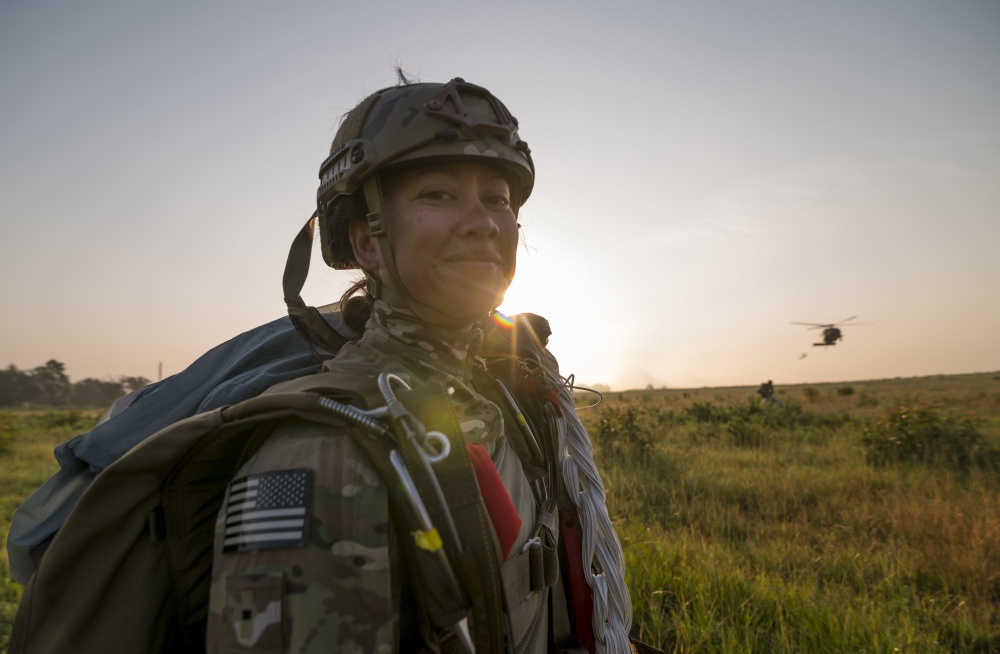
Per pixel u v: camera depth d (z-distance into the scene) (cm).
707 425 1452
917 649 332
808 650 334
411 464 76
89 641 84
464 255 97
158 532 88
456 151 96
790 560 481
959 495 677
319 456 77
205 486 90
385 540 73
